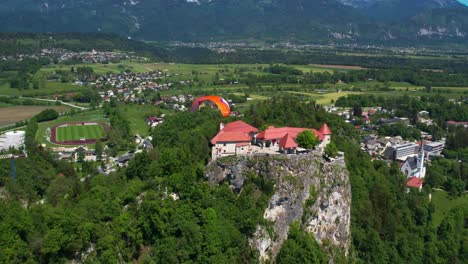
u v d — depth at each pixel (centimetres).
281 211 17775
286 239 17662
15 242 14675
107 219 16775
